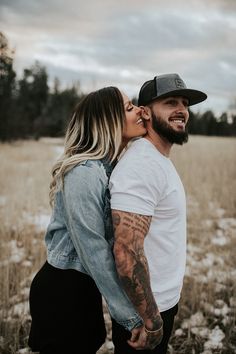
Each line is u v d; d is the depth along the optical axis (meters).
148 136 1.74
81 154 1.58
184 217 1.72
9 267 3.73
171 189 1.60
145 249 1.62
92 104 1.69
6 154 15.72
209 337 2.83
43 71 55.59
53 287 1.62
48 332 1.62
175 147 12.59
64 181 1.54
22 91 50.97
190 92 1.65
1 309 3.04
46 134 47.84
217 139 16.53
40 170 10.21
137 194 1.48
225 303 3.29
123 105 1.71
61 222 1.66
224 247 4.70
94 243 1.46
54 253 1.66
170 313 1.70
